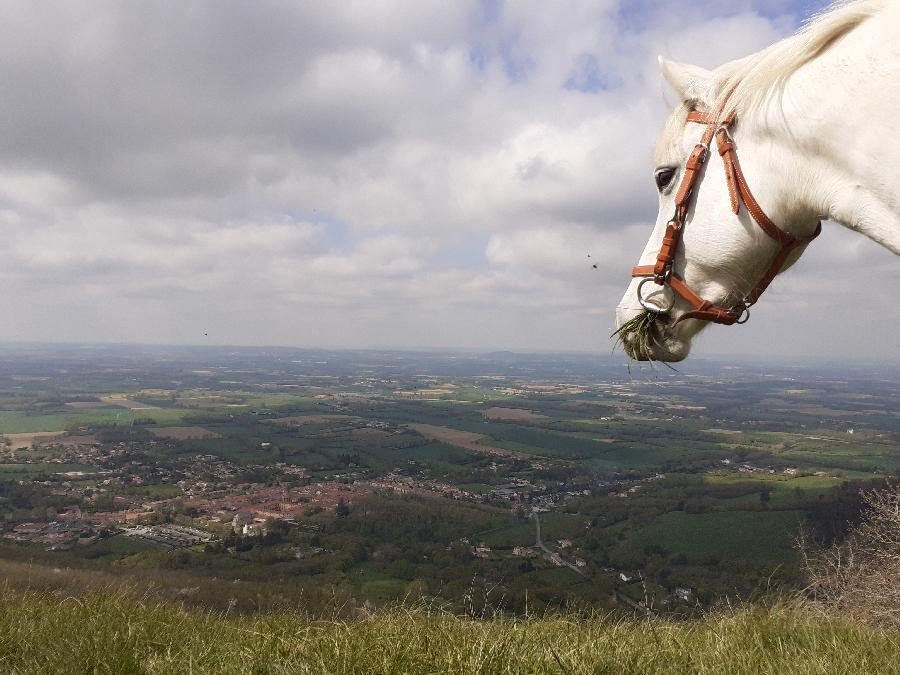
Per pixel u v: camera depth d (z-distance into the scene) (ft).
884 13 5.99
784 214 6.72
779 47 6.59
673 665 9.09
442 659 9.09
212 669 9.48
